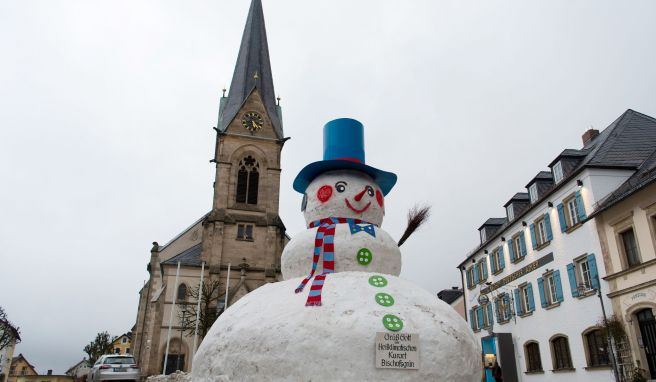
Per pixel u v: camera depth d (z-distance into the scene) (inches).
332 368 155.6
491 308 1224.8
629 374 677.9
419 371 159.6
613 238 743.7
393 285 184.1
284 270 209.0
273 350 160.9
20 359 3358.8
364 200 213.0
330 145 229.9
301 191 242.5
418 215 238.7
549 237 927.7
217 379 168.4
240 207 1724.9
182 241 1784.0
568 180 846.5
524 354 1032.2
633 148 845.8
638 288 679.1
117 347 3521.2
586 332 797.2
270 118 1899.6
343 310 167.5
